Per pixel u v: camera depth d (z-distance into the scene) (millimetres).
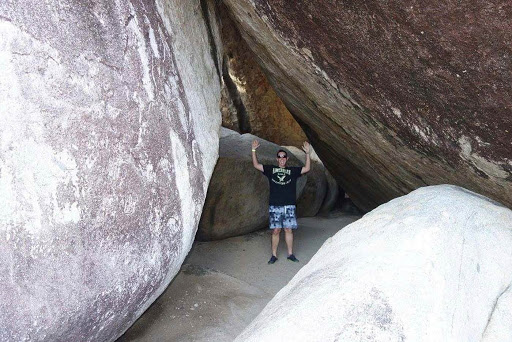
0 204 1268
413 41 1880
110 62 1656
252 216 4766
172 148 2062
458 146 2256
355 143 3564
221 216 4531
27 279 1325
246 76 6043
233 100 6328
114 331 1833
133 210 1717
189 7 2891
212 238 4602
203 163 2455
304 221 5918
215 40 3402
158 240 1899
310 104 3715
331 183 6668
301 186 5676
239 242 4676
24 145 1327
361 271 1452
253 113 6461
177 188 2059
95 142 1548
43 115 1377
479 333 1466
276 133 6719
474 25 1616
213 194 4402
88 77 1543
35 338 1360
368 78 2391
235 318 3029
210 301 3148
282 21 2639
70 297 1443
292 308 1427
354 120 3033
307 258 4500
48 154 1386
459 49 1743
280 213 4332
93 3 1628
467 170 2375
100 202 1556
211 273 3574
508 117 1867
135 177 1734
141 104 1821
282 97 4492
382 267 1451
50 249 1383
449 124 2193
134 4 1921
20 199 1311
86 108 1518
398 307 1322
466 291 1486
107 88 1622
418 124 2387
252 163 4645
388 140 2824
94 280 1534
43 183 1368
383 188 4074
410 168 2965
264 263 4305
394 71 2152
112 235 1611
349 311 1317
